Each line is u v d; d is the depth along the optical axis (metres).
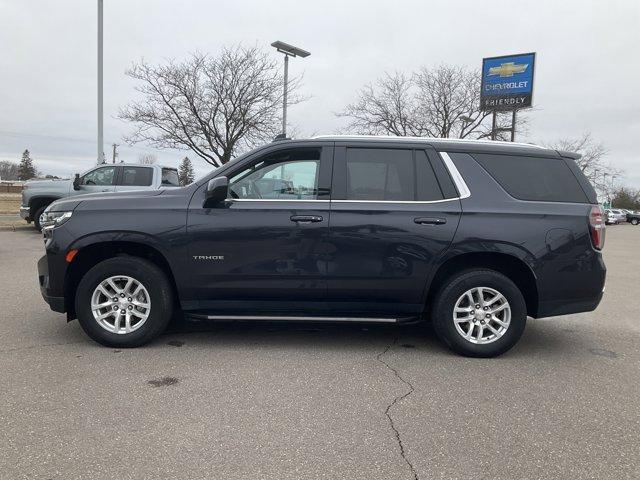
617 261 14.48
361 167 4.83
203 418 3.41
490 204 4.71
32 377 4.05
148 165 13.50
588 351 5.12
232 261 4.71
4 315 5.93
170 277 4.93
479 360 4.75
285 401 3.71
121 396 3.73
